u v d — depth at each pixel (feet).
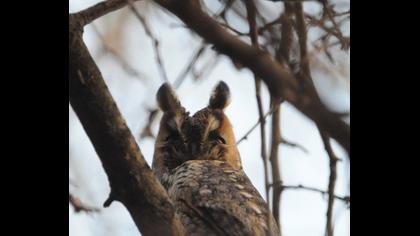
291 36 18.79
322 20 19.89
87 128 14.49
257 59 11.73
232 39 12.09
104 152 14.85
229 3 20.08
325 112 11.09
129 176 15.29
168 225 16.12
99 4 14.40
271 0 18.90
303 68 16.62
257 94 15.76
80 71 13.55
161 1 12.48
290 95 11.44
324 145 19.54
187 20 12.31
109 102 14.25
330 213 18.97
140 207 15.79
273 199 21.22
